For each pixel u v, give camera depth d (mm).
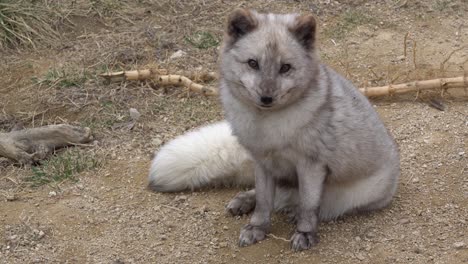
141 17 3602
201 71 3344
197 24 3566
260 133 2648
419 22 3582
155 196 2867
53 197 2867
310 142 2643
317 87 2637
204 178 2873
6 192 2889
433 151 2990
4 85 3299
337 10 3654
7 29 3457
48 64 3381
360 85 3270
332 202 2771
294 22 2623
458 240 2703
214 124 2910
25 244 2730
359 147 2705
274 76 2582
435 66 3346
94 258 2695
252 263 2672
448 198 2830
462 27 3549
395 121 3117
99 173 2947
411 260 2656
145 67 3355
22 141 3010
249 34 2619
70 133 3037
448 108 3168
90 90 3246
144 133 3096
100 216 2805
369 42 3486
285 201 2812
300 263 2664
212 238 2744
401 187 2875
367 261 2660
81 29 3537
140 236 2750
